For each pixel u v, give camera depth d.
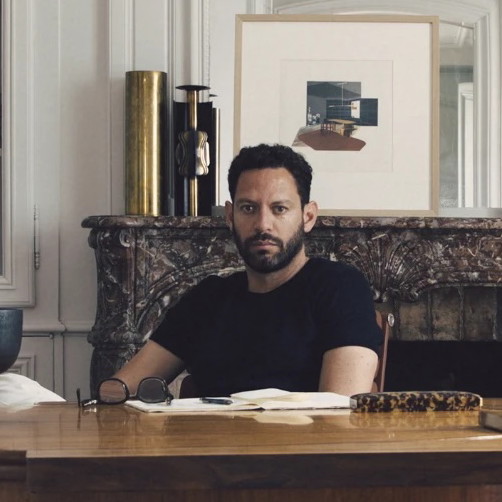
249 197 3.35
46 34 5.14
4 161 5.09
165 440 1.84
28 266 5.09
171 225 4.67
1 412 2.40
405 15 4.97
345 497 1.78
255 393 2.62
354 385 3.07
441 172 4.93
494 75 4.90
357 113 4.97
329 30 4.99
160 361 3.44
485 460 1.69
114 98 5.11
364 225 4.69
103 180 5.12
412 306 4.97
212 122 4.93
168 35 5.08
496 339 4.98
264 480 1.65
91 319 5.12
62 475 1.64
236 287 3.40
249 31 5.00
